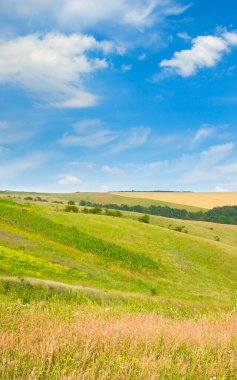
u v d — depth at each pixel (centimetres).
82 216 9550
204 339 936
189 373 708
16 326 951
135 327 984
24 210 8938
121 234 8881
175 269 7494
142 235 9100
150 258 7738
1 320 1005
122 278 5572
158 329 997
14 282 2055
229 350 866
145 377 657
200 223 16625
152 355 755
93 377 627
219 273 7994
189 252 8712
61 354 727
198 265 8131
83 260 5956
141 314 1442
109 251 7025
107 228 9031
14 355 701
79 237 7406
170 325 1095
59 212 9575
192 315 1823
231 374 725
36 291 2053
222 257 8750
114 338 844
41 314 1157
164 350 840
